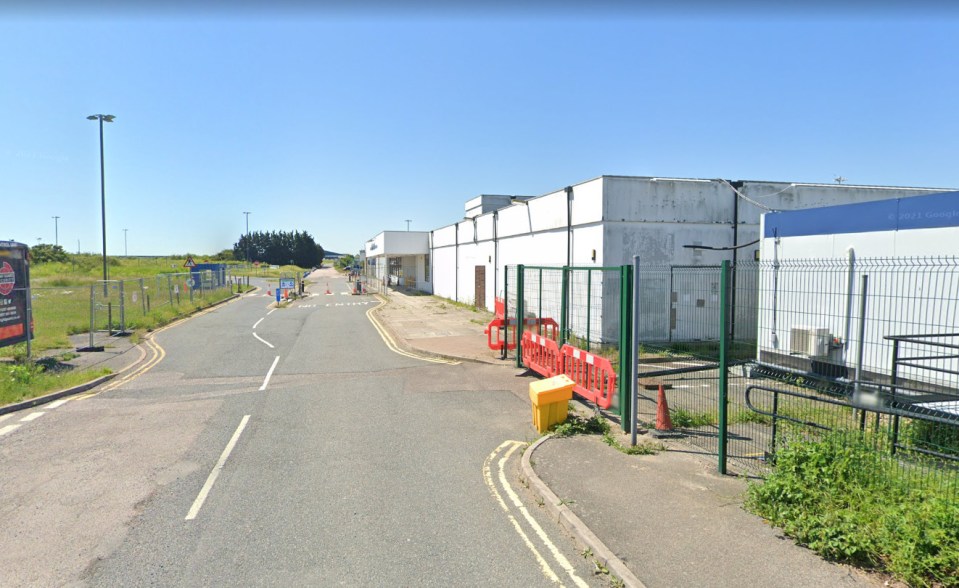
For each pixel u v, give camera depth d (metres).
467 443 7.81
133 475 6.67
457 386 11.34
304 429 8.53
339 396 10.62
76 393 11.07
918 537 4.04
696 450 7.13
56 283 41.59
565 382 8.32
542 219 19.30
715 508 5.34
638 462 6.69
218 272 48.81
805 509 4.91
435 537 5.08
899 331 8.66
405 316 25.16
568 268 10.43
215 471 6.79
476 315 25.11
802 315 9.05
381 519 5.45
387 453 7.41
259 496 6.03
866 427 6.73
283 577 4.43
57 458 7.29
